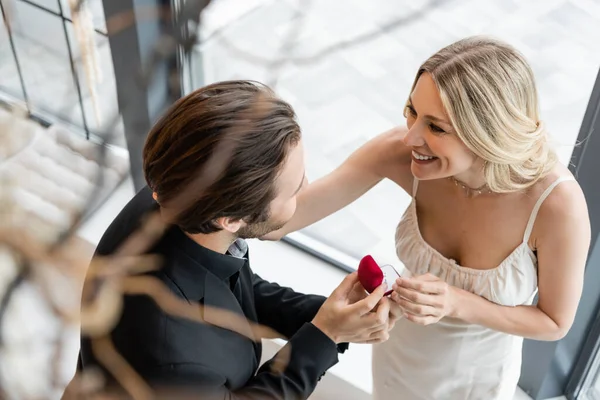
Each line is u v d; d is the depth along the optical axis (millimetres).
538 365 1938
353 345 2137
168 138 792
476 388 1528
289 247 2365
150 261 497
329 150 2221
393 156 1388
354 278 1179
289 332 1238
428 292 1256
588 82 1659
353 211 2279
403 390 1608
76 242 250
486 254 1333
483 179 1252
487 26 1749
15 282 242
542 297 1333
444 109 1104
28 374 242
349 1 1840
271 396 1003
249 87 832
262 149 797
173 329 901
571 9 1613
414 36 1863
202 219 811
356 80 2037
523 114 1113
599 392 1987
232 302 1009
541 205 1243
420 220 1412
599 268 1632
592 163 1472
